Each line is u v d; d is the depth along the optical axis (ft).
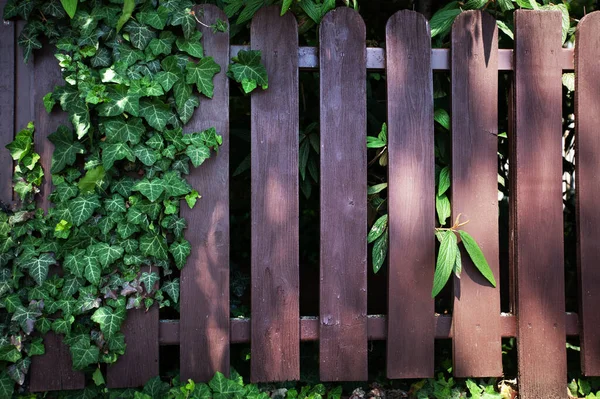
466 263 8.14
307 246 12.30
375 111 9.85
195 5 7.77
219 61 7.82
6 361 7.66
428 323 8.09
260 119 7.86
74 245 7.55
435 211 8.51
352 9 7.93
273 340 7.92
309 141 8.73
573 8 9.05
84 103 7.41
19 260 7.50
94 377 7.73
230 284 9.18
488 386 8.28
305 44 9.09
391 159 7.98
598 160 8.25
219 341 7.89
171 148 7.64
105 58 7.49
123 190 7.61
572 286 10.48
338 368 7.99
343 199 7.96
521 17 8.13
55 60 7.66
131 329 7.80
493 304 8.17
